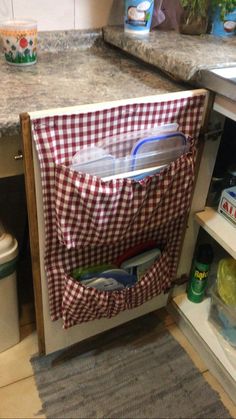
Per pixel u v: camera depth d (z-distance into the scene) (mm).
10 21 1090
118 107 811
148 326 1386
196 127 951
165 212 978
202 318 1298
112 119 821
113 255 1054
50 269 974
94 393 1169
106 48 1286
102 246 1007
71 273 1014
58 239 909
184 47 1070
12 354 1252
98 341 1320
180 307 1328
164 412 1138
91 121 797
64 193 809
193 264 1287
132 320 1399
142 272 1089
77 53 1223
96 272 1022
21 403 1129
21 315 1374
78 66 1110
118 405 1145
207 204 1186
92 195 812
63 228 854
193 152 947
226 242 1053
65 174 791
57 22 1212
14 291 1143
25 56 1057
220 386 1214
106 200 837
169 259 1173
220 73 895
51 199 849
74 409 1126
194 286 1308
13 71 1038
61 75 1032
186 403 1161
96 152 836
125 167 887
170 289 1300
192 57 978
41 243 920
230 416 1136
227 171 1163
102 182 821
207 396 1183
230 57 1006
